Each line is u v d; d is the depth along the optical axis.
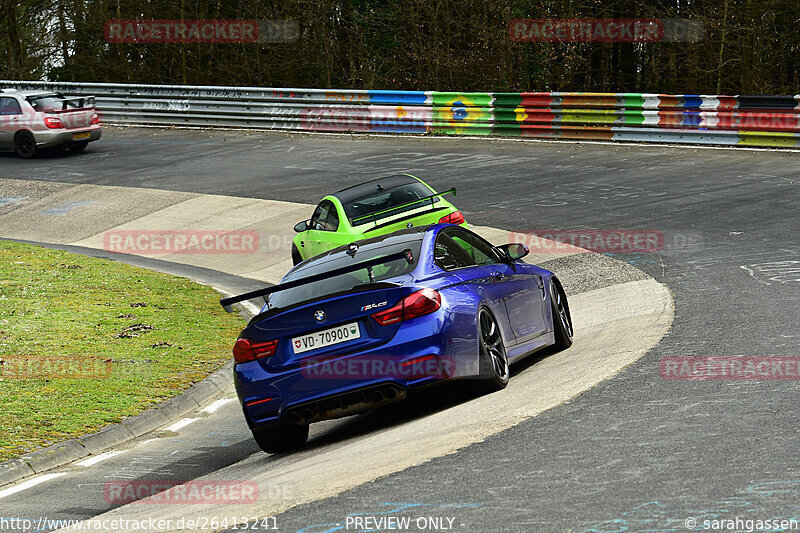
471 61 68.88
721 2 63.47
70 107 54.06
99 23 84.25
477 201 34.44
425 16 72.00
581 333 17.38
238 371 12.72
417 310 12.04
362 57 76.19
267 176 44.50
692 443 9.23
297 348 12.40
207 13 83.75
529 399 12.06
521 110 47.56
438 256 13.29
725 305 17.38
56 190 46.06
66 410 16.75
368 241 14.22
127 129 62.31
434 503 8.38
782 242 23.45
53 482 13.39
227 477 12.00
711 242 24.53
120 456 14.65
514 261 15.49
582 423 10.47
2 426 15.82
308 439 13.95
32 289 27.89
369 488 9.23
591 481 8.42
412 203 22.94
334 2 75.81
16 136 53.50
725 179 33.44
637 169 37.19
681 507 7.52
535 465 9.13
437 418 12.30
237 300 12.73
